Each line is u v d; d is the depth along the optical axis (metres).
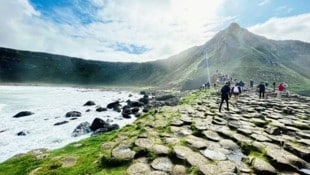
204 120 14.06
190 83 115.56
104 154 8.28
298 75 164.62
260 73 146.50
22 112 35.22
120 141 9.67
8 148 19.08
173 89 130.50
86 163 7.99
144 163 7.50
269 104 23.81
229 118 15.24
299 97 35.97
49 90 109.81
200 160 7.59
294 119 16.23
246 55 174.62
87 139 12.47
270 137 10.75
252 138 10.51
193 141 9.50
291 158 8.20
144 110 39.44
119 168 7.26
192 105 22.58
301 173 7.39
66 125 28.59
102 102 59.88
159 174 6.69
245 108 20.62
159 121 13.52
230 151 8.80
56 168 7.80
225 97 18.36
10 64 185.88
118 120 32.91
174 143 9.21
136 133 11.20
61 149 10.74
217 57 185.38
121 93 109.38
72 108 45.53
